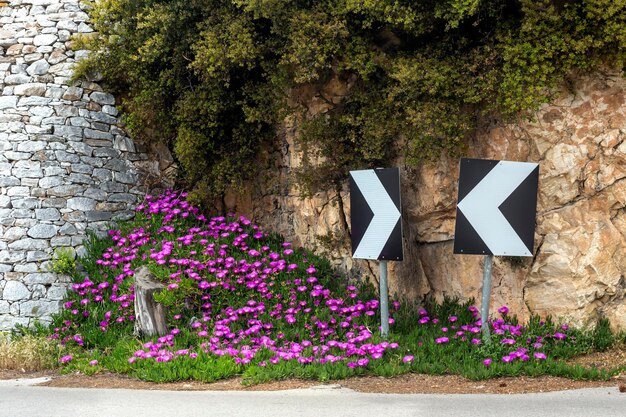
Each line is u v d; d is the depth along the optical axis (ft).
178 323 28.12
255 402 18.37
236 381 21.86
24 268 31.86
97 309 30.17
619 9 23.59
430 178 29.01
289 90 32.89
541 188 26.45
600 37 24.43
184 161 34.60
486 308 23.62
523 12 26.37
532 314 26.45
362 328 26.63
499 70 26.32
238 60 30.63
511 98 25.67
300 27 29.14
